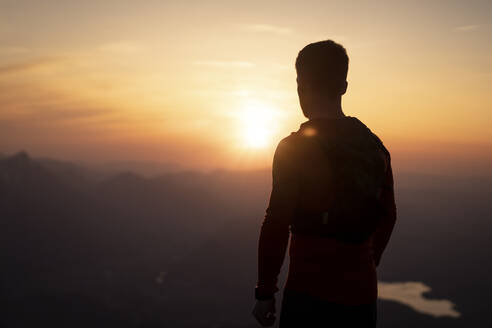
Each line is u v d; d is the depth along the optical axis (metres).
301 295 1.89
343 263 1.85
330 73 1.92
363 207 1.82
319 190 1.81
